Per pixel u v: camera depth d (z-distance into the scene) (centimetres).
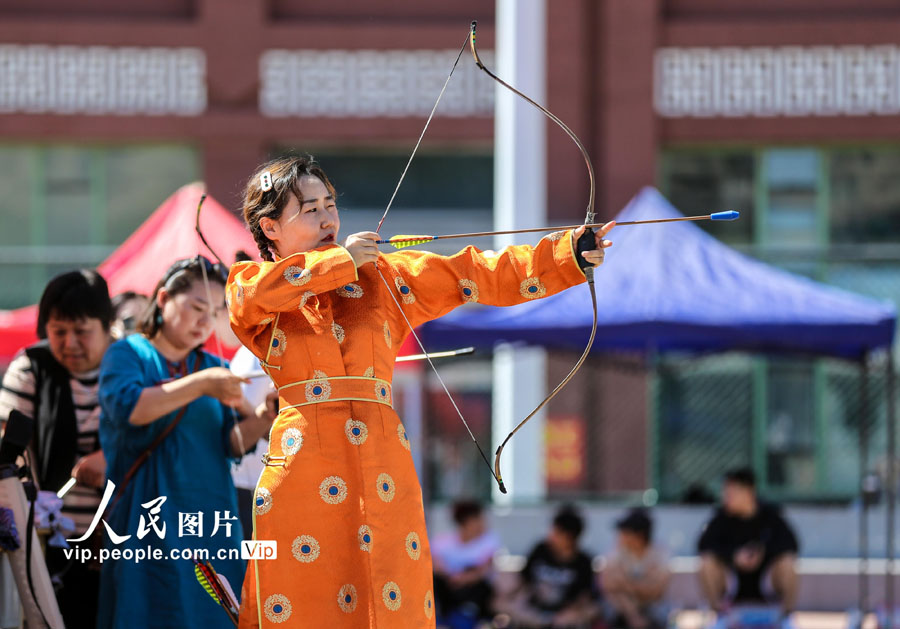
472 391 4206
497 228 3650
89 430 1448
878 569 3481
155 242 2172
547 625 2755
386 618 970
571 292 2597
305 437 1002
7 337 2469
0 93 4509
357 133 4506
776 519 2705
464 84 4516
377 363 1029
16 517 1211
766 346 2938
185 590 1245
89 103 4519
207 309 1319
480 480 4181
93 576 1377
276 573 989
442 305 1067
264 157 4388
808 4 4494
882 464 3869
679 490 4284
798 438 4288
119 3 4566
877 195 4506
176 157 4578
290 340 1023
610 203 4422
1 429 1421
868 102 4447
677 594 3447
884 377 4231
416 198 4566
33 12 4550
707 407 4319
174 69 4525
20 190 4578
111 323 1530
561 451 4191
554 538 2808
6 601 1465
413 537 1007
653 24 4447
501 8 3650
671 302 2514
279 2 4562
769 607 2655
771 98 4462
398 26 4509
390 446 1014
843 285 4275
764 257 3697
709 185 4534
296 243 1048
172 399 1220
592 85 4469
